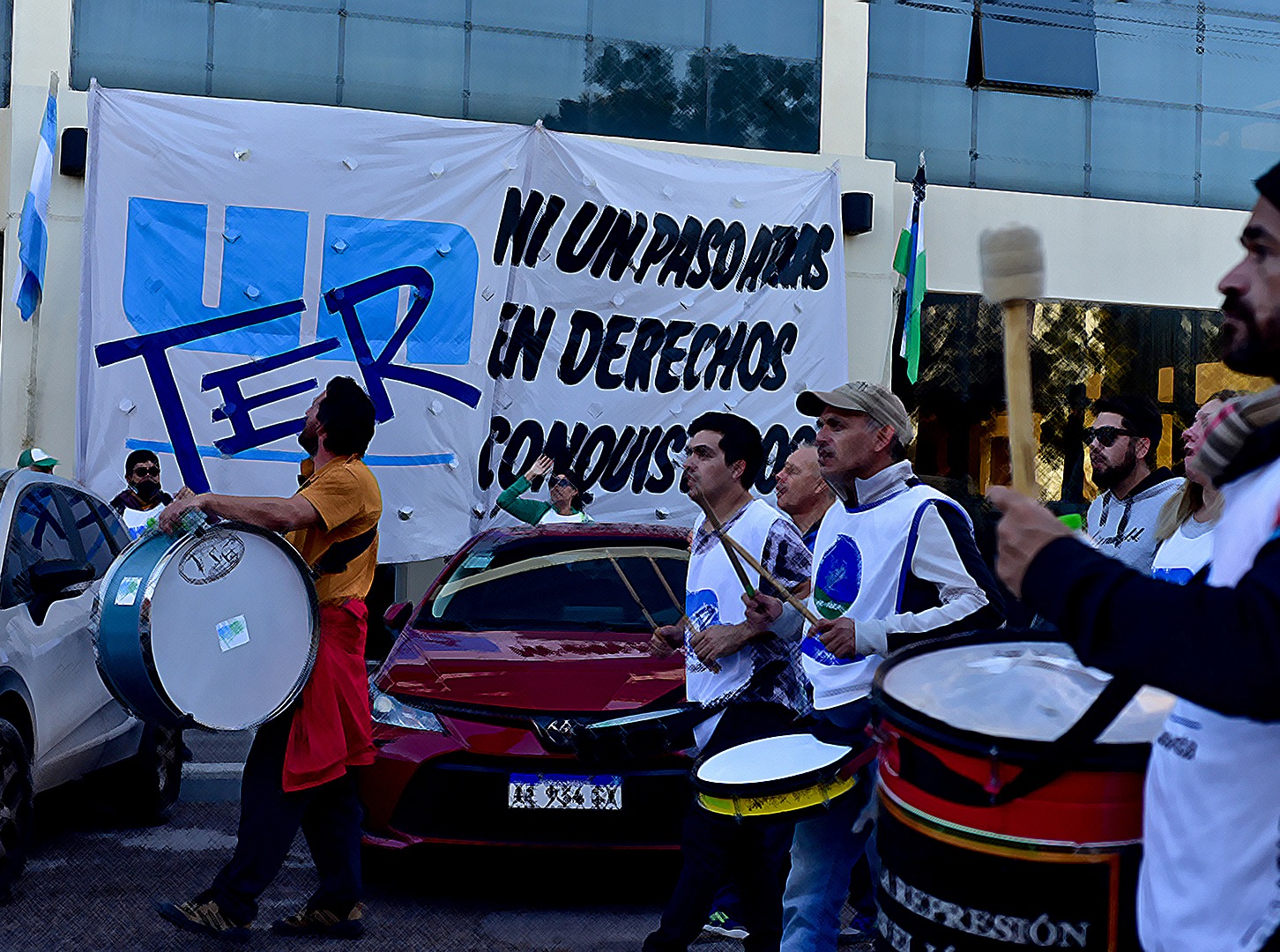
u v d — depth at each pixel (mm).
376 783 5695
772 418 11781
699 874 3963
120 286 10594
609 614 6715
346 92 12305
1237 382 13820
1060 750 1971
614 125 12805
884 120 13570
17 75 11570
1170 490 5598
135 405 10570
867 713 3725
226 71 12078
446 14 12484
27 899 5609
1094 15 13945
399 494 10883
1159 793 1754
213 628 4672
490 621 6637
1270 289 1580
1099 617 1534
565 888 5965
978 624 3635
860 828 3447
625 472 11445
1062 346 13594
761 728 4164
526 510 7613
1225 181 14234
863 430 3836
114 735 6641
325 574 4973
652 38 12891
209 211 10734
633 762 5602
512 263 11250
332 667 4922
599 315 11422
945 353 13438
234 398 10695
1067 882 1994
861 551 3816
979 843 2033
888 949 2199
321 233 10883
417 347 10992
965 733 2021
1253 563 1532
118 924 5289
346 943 5105
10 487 6344
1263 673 1415
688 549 7176
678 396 11570
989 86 13773
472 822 5633
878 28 13539
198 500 4699
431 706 5770
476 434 11102
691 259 11625
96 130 10625
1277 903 1570
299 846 6762
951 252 13430
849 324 12867
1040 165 13859
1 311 11562
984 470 13422
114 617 4590
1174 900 1691
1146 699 2279
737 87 13047
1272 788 1579
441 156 11086
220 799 7711
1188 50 14133
